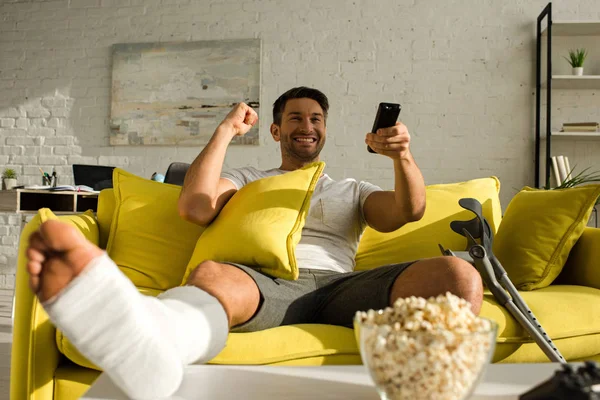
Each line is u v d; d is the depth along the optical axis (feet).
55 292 2.12
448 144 14.78
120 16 15.98
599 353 5.14
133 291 2.25
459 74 14.80
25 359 4.33
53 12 16.21
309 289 4.96
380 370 1.99
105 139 15.93
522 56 14.62
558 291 5.51
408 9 15.03
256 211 5.17
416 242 6.28
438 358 1.89
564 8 14.53
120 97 15.78
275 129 6.84
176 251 5.87
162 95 15.64
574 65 13.84
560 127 14.48
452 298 2.20
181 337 2.58
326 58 15.23
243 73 15.37
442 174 14.75
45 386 4.32
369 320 2.22
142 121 15.69
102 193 6.45
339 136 15.10
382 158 14.96
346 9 15.23
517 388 2.47
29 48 16.21
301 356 4.07
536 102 14.28
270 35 15.43
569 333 4.80
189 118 15.53
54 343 4.40
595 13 14.46
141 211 6.01
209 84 15.48
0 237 15.99
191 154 15.60
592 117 14.39
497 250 6.24
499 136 14.62
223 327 3.08
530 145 14.52
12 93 16.22
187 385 2.55
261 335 4.15
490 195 6.79
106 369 2.26
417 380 1.92
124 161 15.84
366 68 15.08
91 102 16.03
